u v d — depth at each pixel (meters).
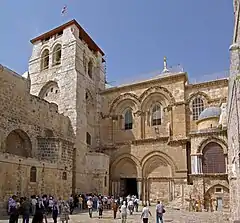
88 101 50.00
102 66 55.78
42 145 35.88
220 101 42.41
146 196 43.75
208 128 38.53
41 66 51.72
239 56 15.62
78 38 49.31
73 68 46.69
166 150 43.31
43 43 53.00
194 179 37.06
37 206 22.17
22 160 28.59
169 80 46.25
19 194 27.70
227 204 34.72
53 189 32.94
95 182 43.25
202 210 35.59
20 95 35.53
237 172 18.92
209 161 37.25
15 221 19.34
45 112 39.50
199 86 44.41
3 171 26.06
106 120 50.56
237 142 17.48
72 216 29.83
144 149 45.31
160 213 22.09
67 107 45.38
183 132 43.25
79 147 43.38
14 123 32.69
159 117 46.69
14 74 35.19
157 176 43.56
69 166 37.09
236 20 16.33
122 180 47.22
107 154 48.31
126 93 49.56
